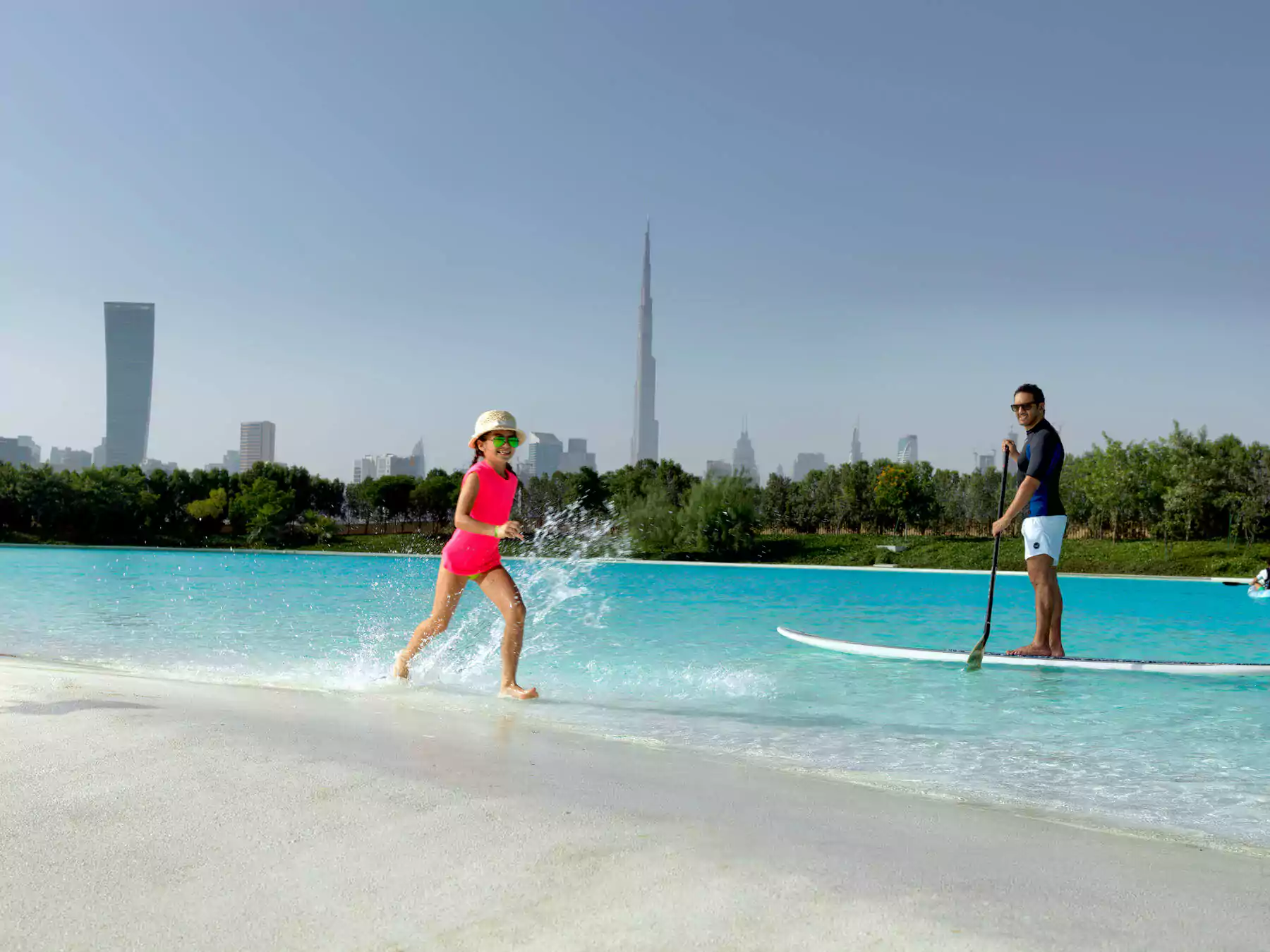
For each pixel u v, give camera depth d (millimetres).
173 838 1969
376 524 58719
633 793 2562
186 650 7270
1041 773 3463
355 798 2330
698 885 1761
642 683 5699
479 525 5121
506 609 5129
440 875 1785
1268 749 3934
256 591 15617
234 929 1517
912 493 46688
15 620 10023
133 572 22500
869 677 6059
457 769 2770
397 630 8930
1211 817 2850
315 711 3902
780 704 5008
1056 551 6758
